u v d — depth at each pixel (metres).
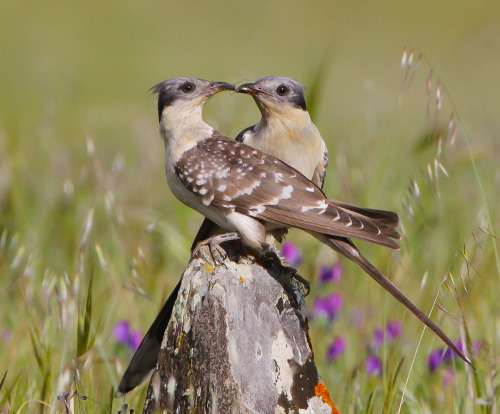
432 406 8.86
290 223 7.42
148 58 34.50
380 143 15.38
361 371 9.11
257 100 8.98
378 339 9.43
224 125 13.11
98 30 38.97
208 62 34.16
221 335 6.41
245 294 6.57
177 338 6.68
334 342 9.33
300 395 6.56
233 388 6.30
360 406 8.16
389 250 11.29
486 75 31.02
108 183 12.67
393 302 10.56
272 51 36.44
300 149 9.17
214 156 7.86
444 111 24.70
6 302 10.91
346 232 7.16
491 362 8.20
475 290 9.93
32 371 8.84
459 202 12.80
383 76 30.44
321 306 10.16
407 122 20.64
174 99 8.30
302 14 43.94
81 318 7.63
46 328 8.13
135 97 27.59
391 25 42.19
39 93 24.23
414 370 9.09
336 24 42.12
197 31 39.91
